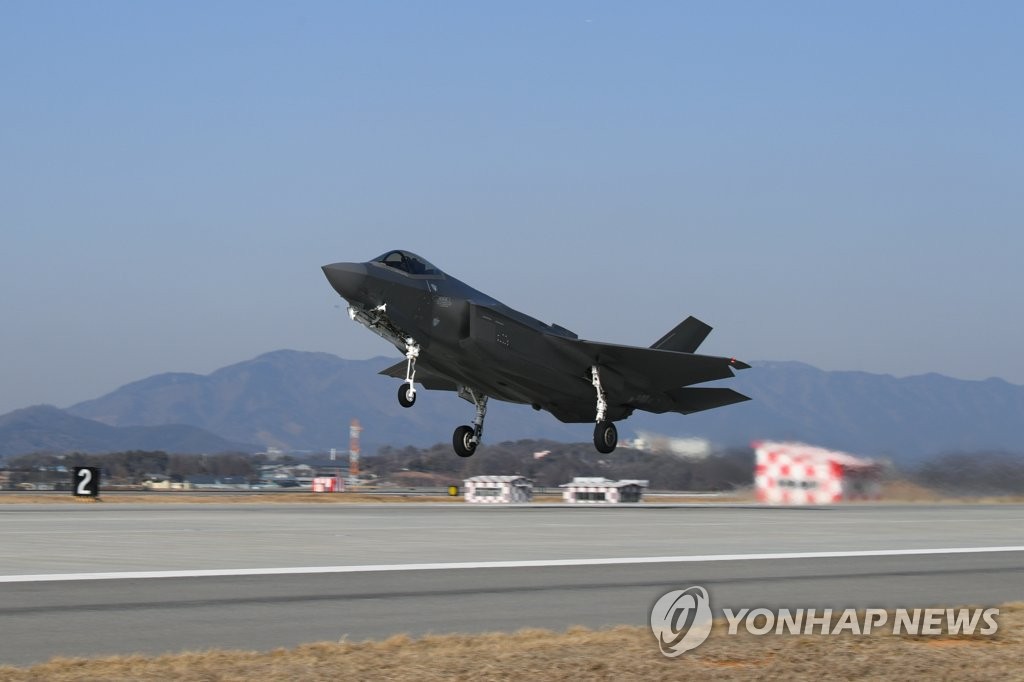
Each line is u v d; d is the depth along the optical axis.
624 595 22.05
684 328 69.69
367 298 54.34
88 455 176.12
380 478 183.25
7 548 29.56
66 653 15.77
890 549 33.62
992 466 82.31
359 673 14.59
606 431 63.38
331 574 24.34
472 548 31.27
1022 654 16.89
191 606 19.70
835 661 16.09
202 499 80.00
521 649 16.28
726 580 24.66
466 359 58.34
